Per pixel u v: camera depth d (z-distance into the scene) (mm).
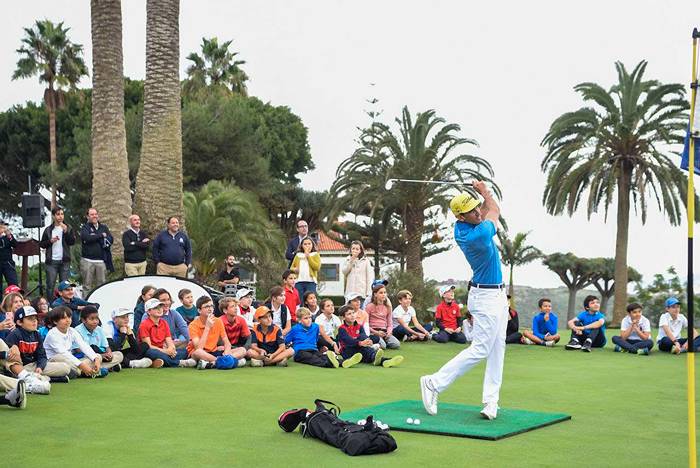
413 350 15891
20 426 7664
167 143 19500
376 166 34500
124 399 9273
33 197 17719
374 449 6609
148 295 13164
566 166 32312
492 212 8359
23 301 11828
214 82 55344
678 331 16453
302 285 16594
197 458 6441
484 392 8234
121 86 19484
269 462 6320
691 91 6070
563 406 9367
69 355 10883
